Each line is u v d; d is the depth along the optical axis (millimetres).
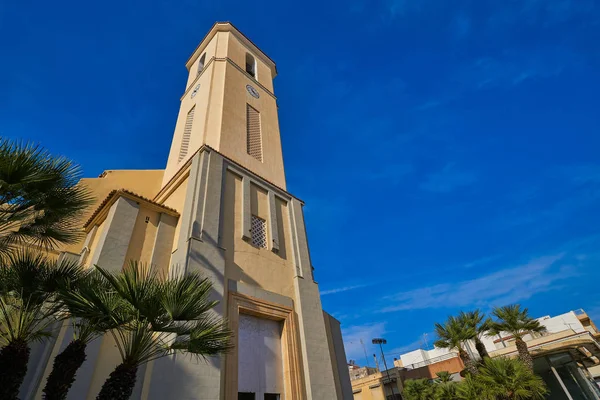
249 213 12133
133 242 9617
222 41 20453
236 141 14758
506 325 20953
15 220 5656
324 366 10695
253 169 14539
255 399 8797
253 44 22484
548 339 31531
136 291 5012
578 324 43500
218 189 11461
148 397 6664
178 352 7316
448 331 21156
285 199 14602
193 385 7195
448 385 22359
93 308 4996
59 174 6062
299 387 9711
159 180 16625
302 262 12914
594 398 22109
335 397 10344
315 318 11648
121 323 5105
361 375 52438
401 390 38594
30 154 5582
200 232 9812
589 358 26484
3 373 4539
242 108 16812
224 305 9000
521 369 16078
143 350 5285
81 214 6863
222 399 7715
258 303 10117
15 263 5875
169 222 10750
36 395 6590
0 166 5141
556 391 23734
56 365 5000
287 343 10281
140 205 10500
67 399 6551
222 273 9531
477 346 20562
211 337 5445
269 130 17641
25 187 5578
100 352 7480
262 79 20984
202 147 12242
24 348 4922
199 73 19688
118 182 15578
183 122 17188
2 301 5383
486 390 16516
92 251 10273
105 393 4703
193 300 5230
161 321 5324
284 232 13508
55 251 10031
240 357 9023
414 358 53344
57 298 5762
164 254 9938
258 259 11312
